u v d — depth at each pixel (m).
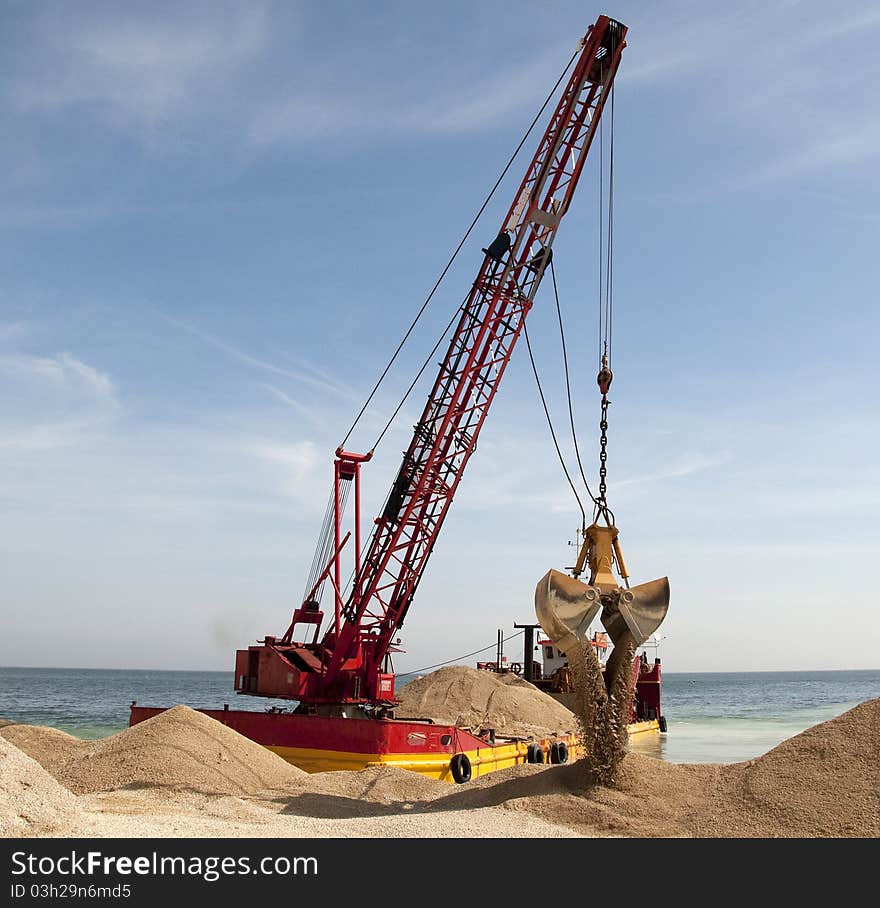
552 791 17.52
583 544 19.66
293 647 32.09
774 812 14.83
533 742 33.56
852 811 14.33
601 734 17.55
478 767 28.61
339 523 31.47
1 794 13.09
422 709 43.66
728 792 16.16
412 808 18.33
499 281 31.17
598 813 15.86
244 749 21.23
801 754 16.50
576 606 17.75
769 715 92.50
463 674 47.03
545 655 56.22
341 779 20.47
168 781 19.02
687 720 83.75
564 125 30.56
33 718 72.06
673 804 16.27
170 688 166.00
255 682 31.72
